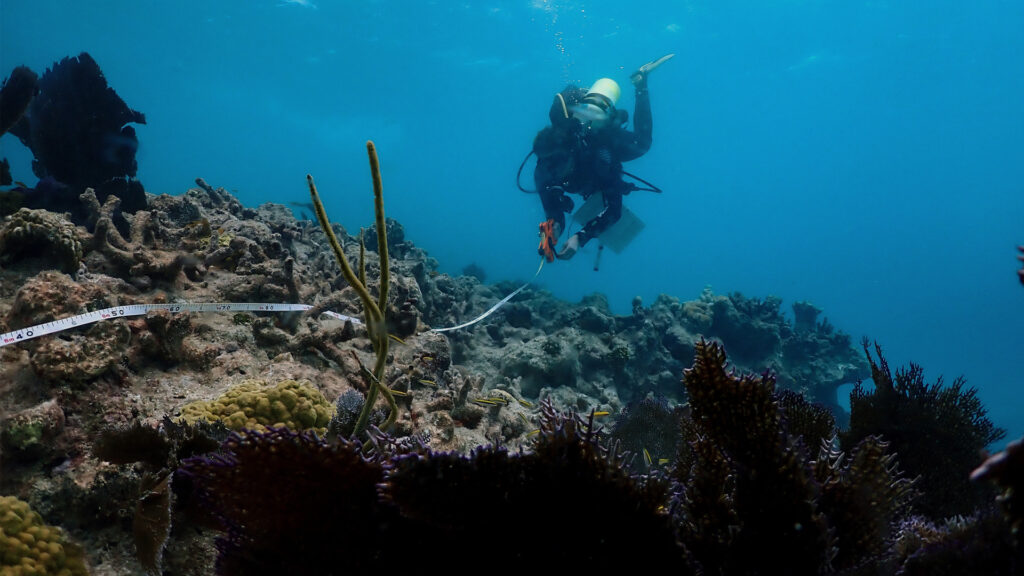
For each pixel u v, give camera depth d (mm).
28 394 2795
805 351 11375
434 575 1211
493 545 1189
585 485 1210
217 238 4969
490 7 38938
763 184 88562
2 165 4875
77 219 4938
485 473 1180
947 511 2178
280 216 7723
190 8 38969
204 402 2986
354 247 7879
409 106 60156
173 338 3449
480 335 8359
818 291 90625
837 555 1362
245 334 3994
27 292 3217
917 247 89688
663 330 9484
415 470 1143
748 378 1285
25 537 2008
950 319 85250
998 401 48094
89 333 3084
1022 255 955
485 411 4441
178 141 67875
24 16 40438
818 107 67250
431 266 10773
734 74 56375
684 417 1909
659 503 1241
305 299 5008
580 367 7812
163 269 4219
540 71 50812
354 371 4109
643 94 10758
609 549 1203
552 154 9289
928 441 2289
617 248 10547
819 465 1518
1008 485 872
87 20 40906
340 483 1245
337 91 55031
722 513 1359
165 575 2211
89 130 4996
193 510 2246
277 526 1286
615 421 4477
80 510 2412
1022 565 1136
